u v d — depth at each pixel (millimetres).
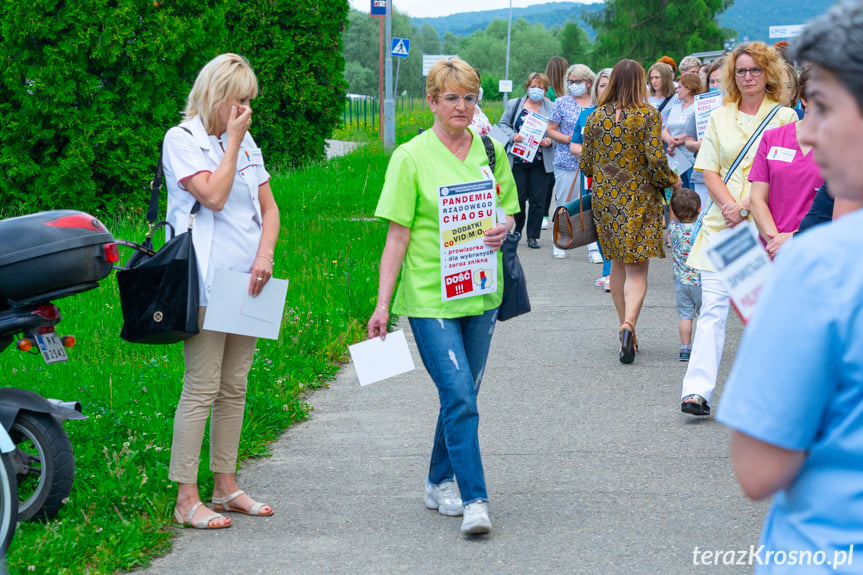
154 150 11500
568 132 11242
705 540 4113
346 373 7223
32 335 4383
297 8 18594
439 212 4195
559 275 11039
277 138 19031
